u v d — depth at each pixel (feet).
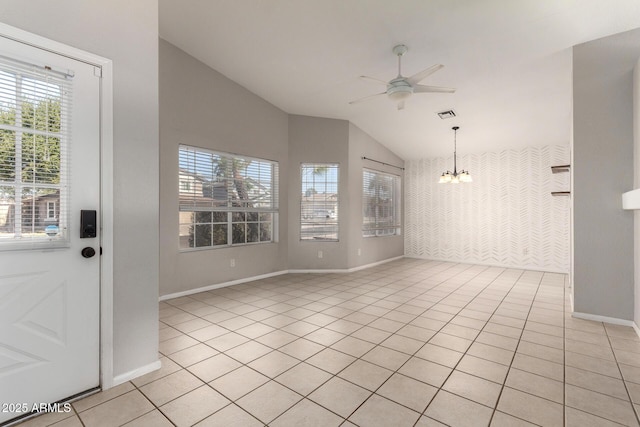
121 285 6.50
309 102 16.72
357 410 5.71
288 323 10.16
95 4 6.06
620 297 10.25
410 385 6.55
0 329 5.11
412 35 10.50
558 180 19.79
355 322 10.31
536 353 8.08
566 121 17.04
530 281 16.83
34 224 5.45
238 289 14.56
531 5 8.88
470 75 12.91
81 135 5.91
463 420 5.44
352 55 12.00
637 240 9.71
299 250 18.63
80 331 5.96
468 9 9.15
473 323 10.28
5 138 5.17
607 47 10.41
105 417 5.44
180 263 13.15
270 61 12.91
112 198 6.30
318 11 9.61
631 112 10.11
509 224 21.36
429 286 15.49
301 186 18.75
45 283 5.55
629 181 10.10
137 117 6.71
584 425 5.33
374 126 19.58
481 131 19.03
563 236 19.52
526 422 5.40
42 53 5.44
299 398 6.06
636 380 6.77
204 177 14.16
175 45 12.42
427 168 24.82
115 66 6.34
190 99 13.25
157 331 7.13
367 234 21.65
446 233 23.86
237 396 6.11
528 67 12.27
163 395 6.12
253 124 16.08
